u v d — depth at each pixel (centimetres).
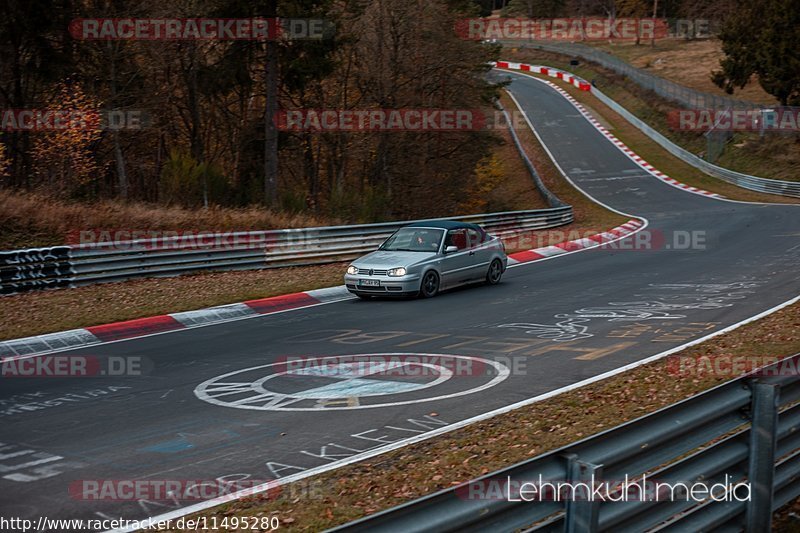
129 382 1622
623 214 6625
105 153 5728
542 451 1129
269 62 5272
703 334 1992
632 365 1678
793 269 3125
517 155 10250
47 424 1316
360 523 529
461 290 2942
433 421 1302
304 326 2269
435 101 6769
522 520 618
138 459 1125
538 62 18050
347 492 981
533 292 2822
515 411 1348
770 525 826
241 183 5922
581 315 2327
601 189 8412
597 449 675
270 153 5303
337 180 6756
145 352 1944
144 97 5309
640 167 9431
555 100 13800
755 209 6075
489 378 1597
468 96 6788
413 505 555
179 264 3150
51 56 4666
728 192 7744
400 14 6294
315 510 922
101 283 2917
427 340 2009
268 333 2173
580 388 1497
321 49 5312
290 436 1228
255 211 4147
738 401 821
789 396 896
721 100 10175
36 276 2747
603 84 14475
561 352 1833
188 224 3800
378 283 2683
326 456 1130
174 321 2378
